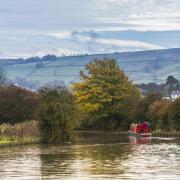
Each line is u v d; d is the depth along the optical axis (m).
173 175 56.31
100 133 164.75
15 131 109.06
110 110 171.50
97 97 171.62
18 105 124.19
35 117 120.69
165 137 140.25
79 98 171.00
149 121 162.38
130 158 75.31
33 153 85.44
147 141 120.38
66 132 117.56
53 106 116.44
